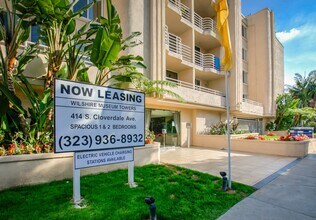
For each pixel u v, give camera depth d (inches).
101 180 210.7
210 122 666.8
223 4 226.4
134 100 203.5
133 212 139.1
